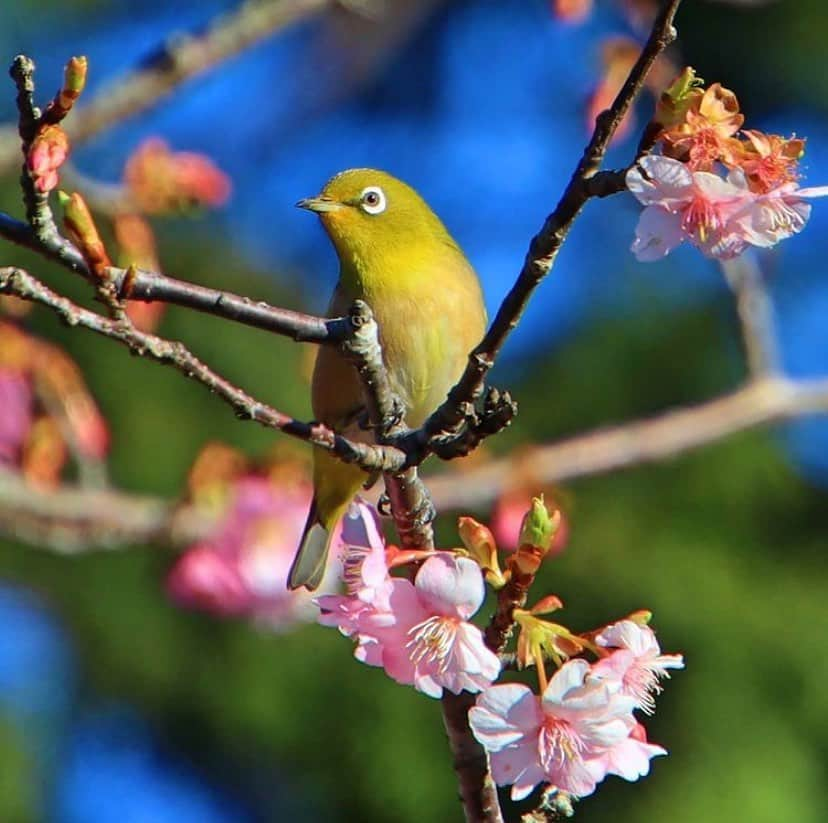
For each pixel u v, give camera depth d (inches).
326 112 729.0
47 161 189.0
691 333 580.1
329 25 722.2
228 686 551.5
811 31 617.3
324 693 552.1
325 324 214.8
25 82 186.1
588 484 554.3
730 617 537.0
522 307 205.6
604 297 593.3
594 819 519.2
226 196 353.7
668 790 518.0
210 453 381.7
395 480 218.8
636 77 190.2
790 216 191.3
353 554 201.8
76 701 563.2
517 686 194.4
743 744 525.0
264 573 374.0
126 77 368.8
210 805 564.7
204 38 373.1
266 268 612.4
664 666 201.3
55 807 557.9
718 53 621.6
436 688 197.0
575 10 362.6
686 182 188.9
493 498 380.8
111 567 561.6
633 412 574.2
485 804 217.2
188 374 204.1
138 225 349.7
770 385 402.6
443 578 197.0
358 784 545.0
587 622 537.3
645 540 545.0
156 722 562.6
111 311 198.1
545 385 580.1
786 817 519.2
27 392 388.2
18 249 535.2
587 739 193.2
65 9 676.1
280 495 379.9
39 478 381.7
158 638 557.9
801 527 565.9
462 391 211.8
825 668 536.4
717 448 558.9
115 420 539.2
